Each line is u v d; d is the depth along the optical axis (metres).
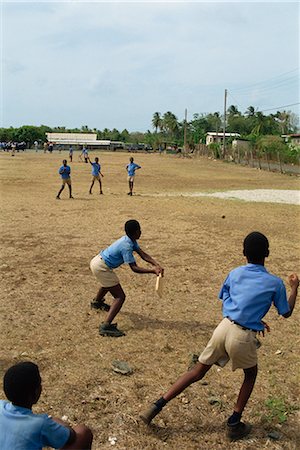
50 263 9.73
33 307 7.21
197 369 4.27
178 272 9.36
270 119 99.62
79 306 7.29
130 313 7.08
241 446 4.18
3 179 27.36
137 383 5.09
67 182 19.56
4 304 7.32
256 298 4.11
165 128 125.88
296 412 4.69
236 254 10.95
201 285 8.57
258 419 4.55
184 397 4.84
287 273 9.66
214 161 56.12
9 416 2.82
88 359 5.61
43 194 21.16
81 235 12.46
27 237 12.13
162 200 19.91
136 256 10.60
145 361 5.60
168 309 7.30
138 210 16.94
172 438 4.25
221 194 23.11
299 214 17.16
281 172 39.19
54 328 6.46
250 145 56.94
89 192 22.11
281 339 6.38
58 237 12.16
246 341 4.05
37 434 2.79
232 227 14.28
